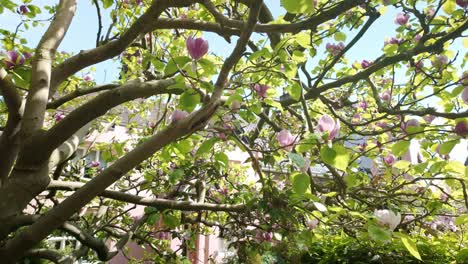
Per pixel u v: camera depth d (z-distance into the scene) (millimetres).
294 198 1782
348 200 2283
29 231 1450
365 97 3980
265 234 2309
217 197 4098
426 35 2473
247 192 3111
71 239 5992
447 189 2564
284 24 1735
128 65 4039
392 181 2629
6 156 1869
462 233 3580
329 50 3396
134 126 5402
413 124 2092
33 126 1691
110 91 1737
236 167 4270
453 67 2730
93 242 2312
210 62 1599
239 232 2510
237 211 2422
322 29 2811
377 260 3523
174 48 2910
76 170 3934
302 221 2084
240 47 1325
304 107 2018
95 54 2096
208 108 1356
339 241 4230
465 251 3129
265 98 1983
